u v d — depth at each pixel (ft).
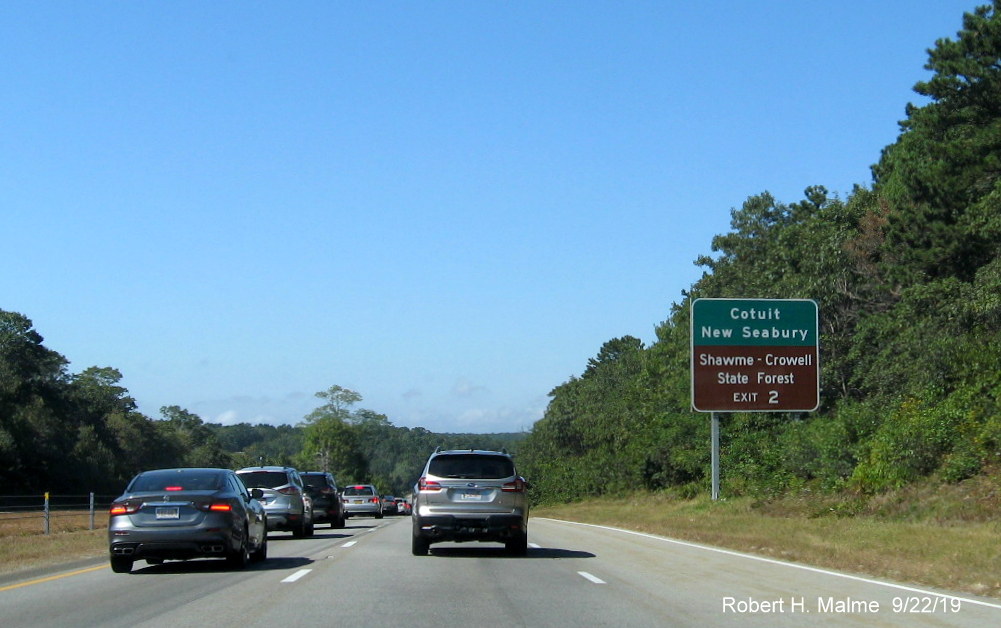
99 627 36.11
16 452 254.27
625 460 221.46
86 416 320.50
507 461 66.03
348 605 41.81
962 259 121.39
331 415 442.91
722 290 197.26
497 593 46.09
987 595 45.65
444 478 65.00
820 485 119.14
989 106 118.21
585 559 65.10
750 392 108.27
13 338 293.64
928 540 67.00
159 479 56.90
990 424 97.60
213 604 42.11
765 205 226.17
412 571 56.59
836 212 156.46
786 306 109.40
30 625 36.73
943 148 119.75
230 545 55.21
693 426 171.63
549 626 36.50
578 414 340.18
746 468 137.59
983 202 113.80
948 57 120.16
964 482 94.63
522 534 66.18
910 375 117.39
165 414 458.09
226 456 448.24
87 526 118.83
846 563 59.31
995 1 119.65
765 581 51.24
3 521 125.08
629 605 42.06
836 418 128.06
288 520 90.79
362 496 166.09
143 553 54.08
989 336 112.98
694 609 40.91
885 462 105.50
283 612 39.70
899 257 134.62
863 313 144.25
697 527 98.27
